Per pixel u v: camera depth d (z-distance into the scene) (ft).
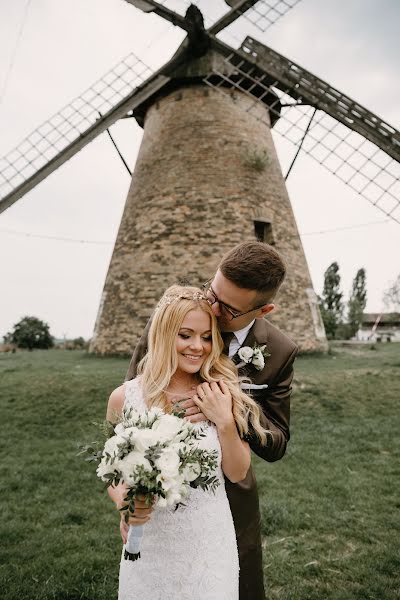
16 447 23.61
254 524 7.60
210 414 6.73
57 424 27.20
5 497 17.43
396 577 11.80
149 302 47.83
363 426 26.30
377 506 16.10
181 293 7.28
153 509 6.20
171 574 6.41
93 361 47.57
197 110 51.26
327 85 41.93
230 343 8.69
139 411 6.96
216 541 6.60
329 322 124.06
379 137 40.55
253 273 7.14
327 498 16.84
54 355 67.31
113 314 50.47
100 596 11.02
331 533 14.20
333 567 12.33
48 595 11.06
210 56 48.01
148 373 7.15
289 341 9.11
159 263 48.32
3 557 12.85
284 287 50.37
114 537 13.99
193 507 6.56
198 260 47.47
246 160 50.65
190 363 7.10
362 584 11.55
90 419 27.66
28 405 30.07
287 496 17.10
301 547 13.32
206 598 6.31
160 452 5.44
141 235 50.08
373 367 41.47
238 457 6.77
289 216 53.36
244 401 7.28
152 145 53.26
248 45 45.52
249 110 51.31
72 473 19.85
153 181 51.13
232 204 48.85
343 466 20.39
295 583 11.62
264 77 44.88
